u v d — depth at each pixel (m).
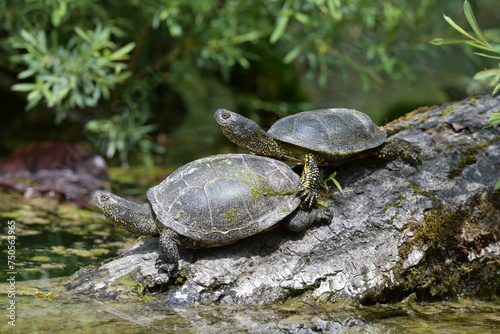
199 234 5.10
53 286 5.61
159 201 5.28
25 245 7.11
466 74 16.95
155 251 5.61
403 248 5.59
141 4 11.18
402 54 12.41
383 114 14.38
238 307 5.14
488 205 5.92
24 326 4.62
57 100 9.61
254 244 5.51
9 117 14.12
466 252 5.76
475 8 13.28
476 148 6.28
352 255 5.52
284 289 5.30
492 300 5.83
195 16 11.95
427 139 6.40
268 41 13.71
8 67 12.69
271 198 5.30
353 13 11.34
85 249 7.04
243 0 11.37
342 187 5.88
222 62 12.45
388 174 5.96
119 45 12.96
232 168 5.42
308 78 12.38
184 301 5.19
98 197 5.44
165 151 12.80
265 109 14.95
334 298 5.34
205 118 15.86
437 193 5.87
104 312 4.95
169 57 12.45
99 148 12.45
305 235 5.54
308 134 5.55
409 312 5.30
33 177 10.47
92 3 11.01
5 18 10.80
